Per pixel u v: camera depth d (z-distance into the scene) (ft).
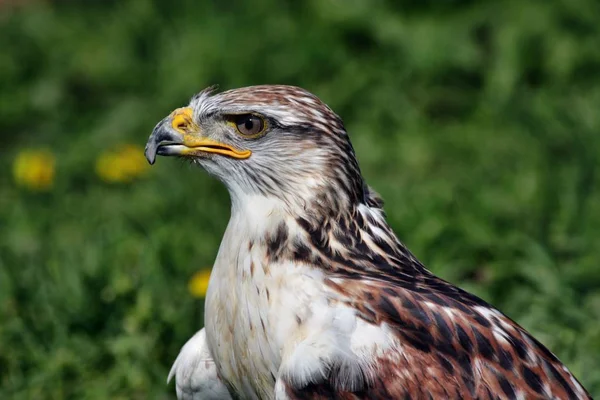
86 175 48.88
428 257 38.50
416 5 54.34
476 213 41.16
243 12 55.26
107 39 56.90
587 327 34.14
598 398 31.35
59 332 35.22
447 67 52.54
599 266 36.37
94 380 34.17
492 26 53.36
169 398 33.50
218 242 40.37
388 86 51.78
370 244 25.43
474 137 48.73
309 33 53.42
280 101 25.55
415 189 43.83
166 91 52.60
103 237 40.91
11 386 34.24
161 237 39.73
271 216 25.23
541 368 24.18
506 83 50.90
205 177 44.70
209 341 26.55
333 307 24.11
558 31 52.08
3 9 62.08
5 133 53.78
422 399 23.57
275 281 24.70
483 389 23.70
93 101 54.85
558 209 41.27
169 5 57.36
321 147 25.30
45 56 56.75
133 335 34.50
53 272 37.60
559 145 46.80
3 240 43.70
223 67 52.75
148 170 47.26
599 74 51.65
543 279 36.11
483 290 35.96
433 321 24.04
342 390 23.66
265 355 24.81
